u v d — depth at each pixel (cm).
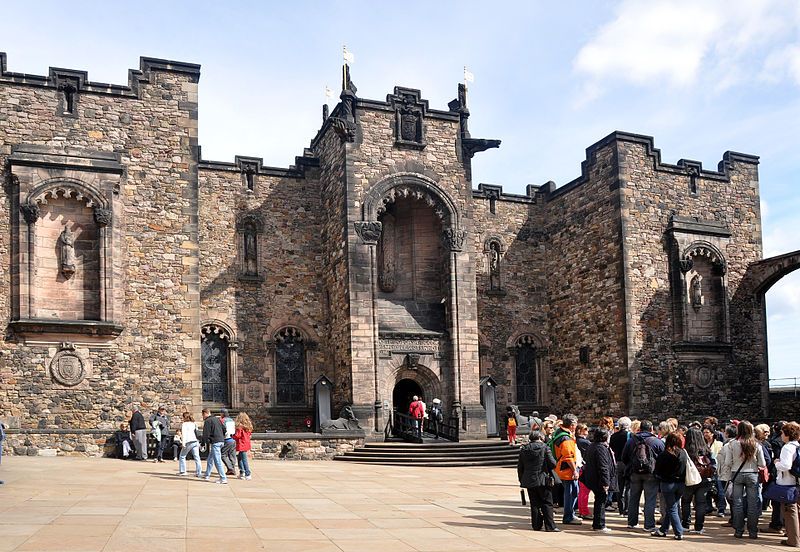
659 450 1555
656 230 3850
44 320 2784
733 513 1555
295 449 3053
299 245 3791
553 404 4188
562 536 1469
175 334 2989
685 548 1387
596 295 3906
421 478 2483
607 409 3778
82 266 2903
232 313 3619
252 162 3756
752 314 4062
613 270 3794
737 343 3997
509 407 3522
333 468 2714
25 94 2900
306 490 2030
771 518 1766
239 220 3700
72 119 2950
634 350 3684
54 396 2795
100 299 2875
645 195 3853
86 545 1201
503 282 4228
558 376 4169
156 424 2681
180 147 3095
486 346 4134
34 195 2827
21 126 2880
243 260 3691
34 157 2845
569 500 1628
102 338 2877
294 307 3731
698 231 3903
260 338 3653
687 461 1503
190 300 3028
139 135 3041
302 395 3709
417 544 1337
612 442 1753
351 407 3316
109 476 2102
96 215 2889
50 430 2655
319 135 3881
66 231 2889
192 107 3133
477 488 2212
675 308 3812
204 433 2102
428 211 3816
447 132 3706
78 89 2972
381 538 1381
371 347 3391
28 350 2784
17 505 1561
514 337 4203
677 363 3784
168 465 2508
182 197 3072
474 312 3612
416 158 3616
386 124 3591
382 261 3797
